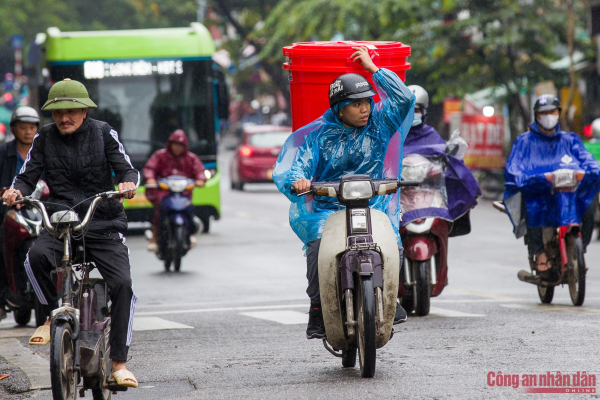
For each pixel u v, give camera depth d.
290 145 12.84
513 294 22.53
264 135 62.41
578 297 19.45
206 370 13.38
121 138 37.78
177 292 23.81
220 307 20.88
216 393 11.83
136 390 12.25
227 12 98.25
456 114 53.12
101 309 11.46
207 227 38.88
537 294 22.50
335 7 59.50
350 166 12.88
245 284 25.11
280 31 62.75
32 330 18.45
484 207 49.16
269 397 11.47
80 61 37.66
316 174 13.02
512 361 13.23
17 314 19.34
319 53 14.93
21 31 112.12
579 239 19.53
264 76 120.00
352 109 12.48
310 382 12.27
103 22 119.81
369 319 11.73
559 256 19.89
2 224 18.36
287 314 19.27
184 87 38.25
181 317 19.22
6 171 18.09
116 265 11.31
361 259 11.88
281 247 33.75
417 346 14.67
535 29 52.34
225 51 100.94
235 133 143.00
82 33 38.06
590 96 59.88
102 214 11.53
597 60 53.44
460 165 19.22
